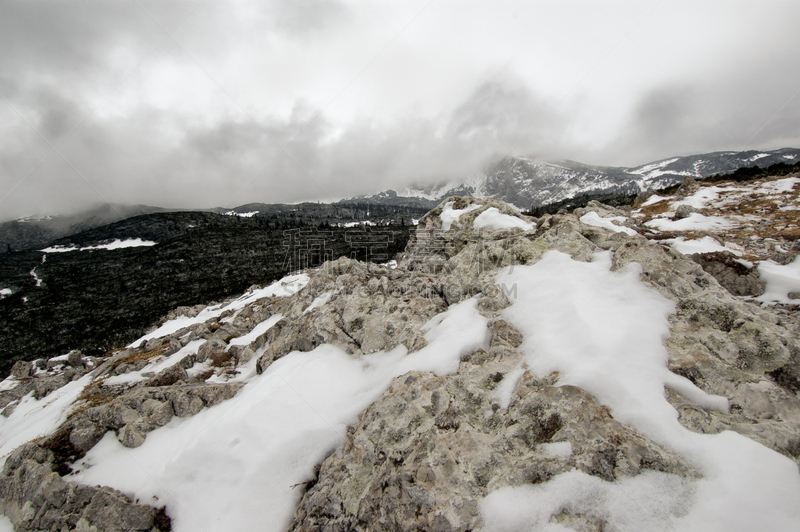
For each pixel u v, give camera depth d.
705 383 6.89
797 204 36.47
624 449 5.76
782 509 4.67
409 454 7.01
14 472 10.48
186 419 11.26
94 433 10.89
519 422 6.87
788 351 7.07
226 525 7.95
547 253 12.05
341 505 7.14
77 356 29.50
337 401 9.71
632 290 9.30
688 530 4.71
